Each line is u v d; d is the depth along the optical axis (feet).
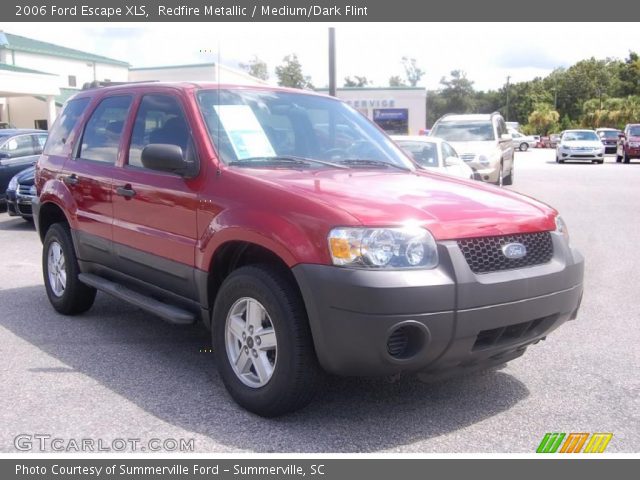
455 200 12.51
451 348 11.12
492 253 11.73
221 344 12.96
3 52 118.11
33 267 26.35
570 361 15.72
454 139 53.57
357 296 10.63
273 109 15.79
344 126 16.80
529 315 11.88
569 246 13.33
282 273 11.94
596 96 333.42
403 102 141.79
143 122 16.16
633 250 29.55
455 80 341.62
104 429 11.96
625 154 98.99
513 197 13.73
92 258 17.63
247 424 12.16
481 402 13.30
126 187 15.70
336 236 10.94
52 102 91.50
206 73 98.99
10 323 18.56
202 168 13.76
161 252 14.60
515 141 168.66
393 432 11.97
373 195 12.13
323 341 11.09
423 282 10.73
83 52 140.26
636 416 12.72
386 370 11.02
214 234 12.90
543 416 12.71
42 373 14.64
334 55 46.50
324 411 12.75
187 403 13.06
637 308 20.38
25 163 43.06
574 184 61.46
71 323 18.57
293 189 12.19
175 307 14.76
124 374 14.61
